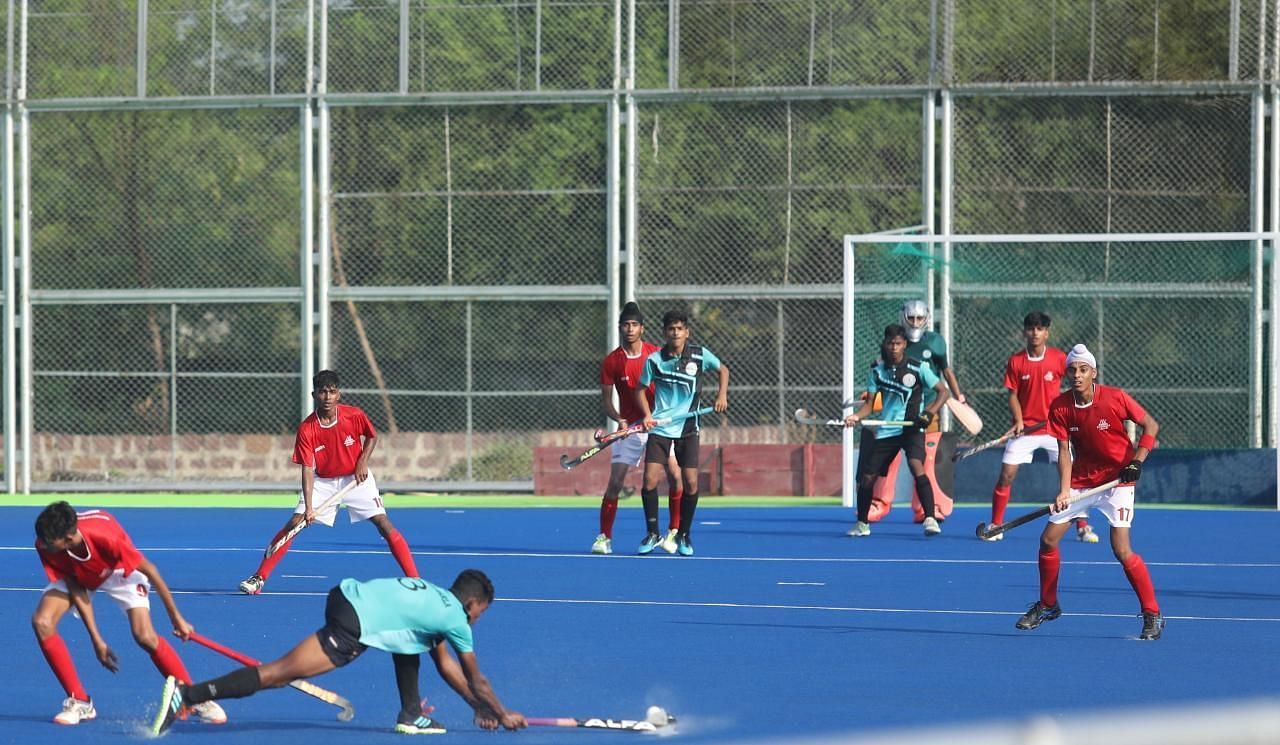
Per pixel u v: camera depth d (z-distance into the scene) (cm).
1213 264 7200
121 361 7631
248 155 7544
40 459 7669
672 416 4825
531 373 7475
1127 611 3666
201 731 2298
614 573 4412
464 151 7469
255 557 4853
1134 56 7175
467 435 7512
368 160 7512
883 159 7269
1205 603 3800
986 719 2378
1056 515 3322
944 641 3225
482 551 4994
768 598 3903
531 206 7431
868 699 2575
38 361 7662
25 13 7606
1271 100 7106
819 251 7312
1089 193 7244
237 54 7525
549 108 7419
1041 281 7288
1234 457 6656
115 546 2328
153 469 7631
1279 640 3228
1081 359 3238
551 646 3153
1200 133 7175
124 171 7600
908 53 7244
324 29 7469
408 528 5800
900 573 4425
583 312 7444
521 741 2220
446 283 7481
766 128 7331
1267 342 7206
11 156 7625
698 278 7375
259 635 3309
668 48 7350
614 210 7369
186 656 3033
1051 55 7200
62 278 7644
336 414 3994
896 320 7269
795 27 7300
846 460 6694
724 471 7275
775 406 7362
